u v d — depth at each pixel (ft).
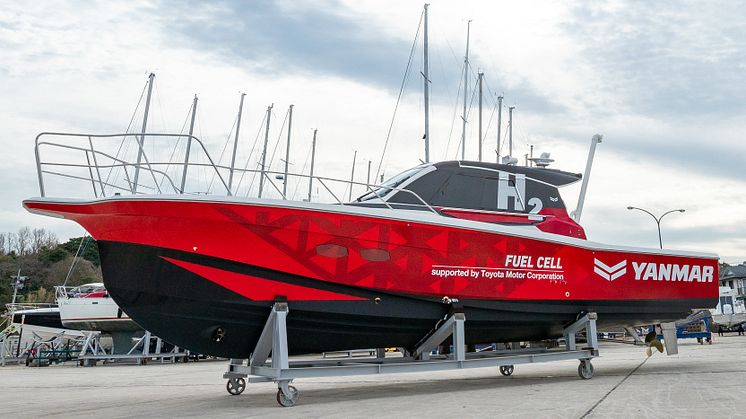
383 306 17.89
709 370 22.53
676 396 14.78
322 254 16.83
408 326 18.74
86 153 17.72
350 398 16.90
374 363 18.21
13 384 28.14
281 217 16.26
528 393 16.66
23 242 240.94
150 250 15.71
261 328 17.11
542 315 20.95
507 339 21.88
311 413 13.64
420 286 18.12
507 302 19.83
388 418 12.32
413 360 19.93
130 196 15.16
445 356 21.09
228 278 16.15
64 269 165.37
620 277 22.08
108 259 15.96
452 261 18.70
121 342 57.11
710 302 23.99
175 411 14.83
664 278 23.07
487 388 18.84
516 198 21.97
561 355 20.52
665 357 32.58
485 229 19.33
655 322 24.34
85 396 20.39
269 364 18.38
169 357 55.83
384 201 19.10
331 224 16.85
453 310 18.72
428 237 18.30
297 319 17.08
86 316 53.78
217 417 13.34
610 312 22.11
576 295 21.09
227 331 17.01
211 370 38.88
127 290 16.15
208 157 17.29
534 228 20.88
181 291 16.08
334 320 17.57
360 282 17.29
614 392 16.14
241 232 16.01
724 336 93.25
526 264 20.15
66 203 15.53
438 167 21.20
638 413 12.08
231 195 16.10
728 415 11.53
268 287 16.48
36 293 152.76
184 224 15.66
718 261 24.57
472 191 21.27
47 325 70.28
